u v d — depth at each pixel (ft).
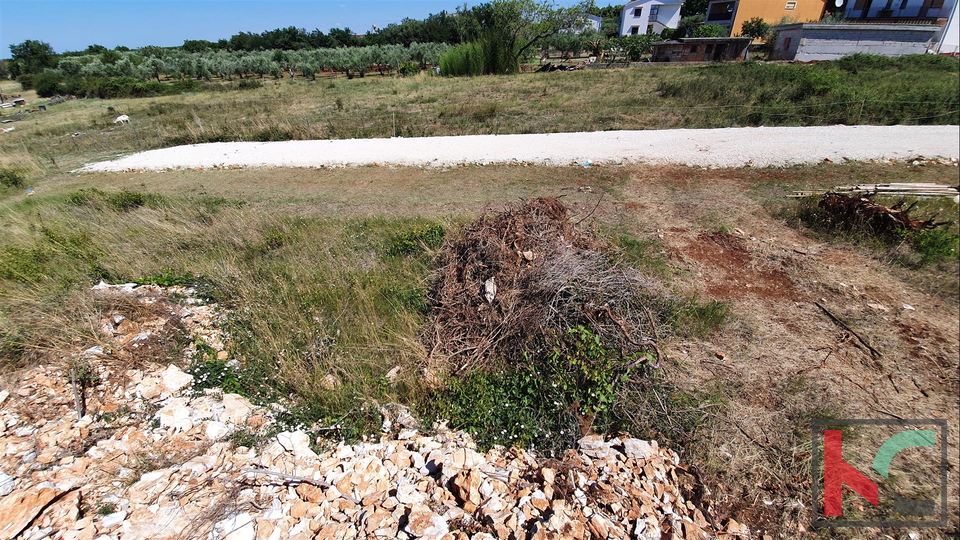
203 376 14.66
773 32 100.22
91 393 13.47
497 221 20.61
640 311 16.62
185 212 28.76
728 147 37.83
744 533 10.73
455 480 11.07
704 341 16.61
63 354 14.60
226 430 12.74
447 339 16.24
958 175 30.04
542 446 12.98
